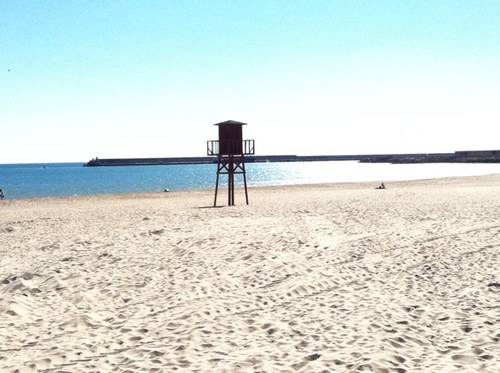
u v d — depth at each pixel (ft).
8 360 20.71
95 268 37.37
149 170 626.23
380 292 30.53
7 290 32.40
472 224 56.44
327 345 21.47
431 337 22.62
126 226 61.77
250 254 40.98
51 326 25.57
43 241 52.06
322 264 38.06
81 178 380.78
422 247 43.93
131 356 20.95
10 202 124.36
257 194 136.05
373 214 68.39
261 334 23.54
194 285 32.40
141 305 28.89
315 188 160.35
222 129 97.45
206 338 23.03
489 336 22.11
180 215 72.95
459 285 31.81
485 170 355.97
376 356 19.56
